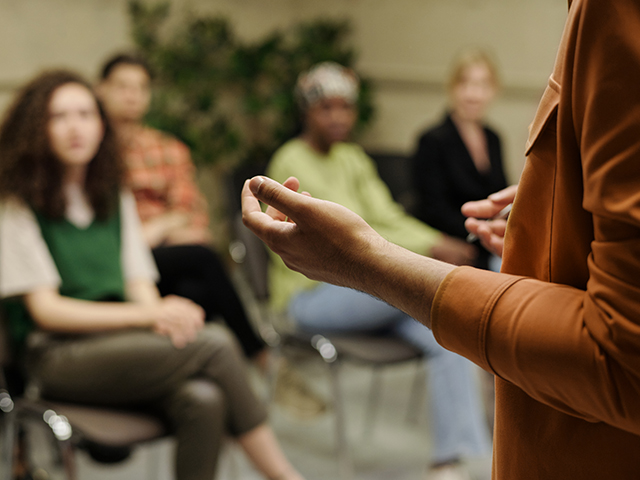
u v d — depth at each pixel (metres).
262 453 1.61
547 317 0.45
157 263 2.27
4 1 3.55
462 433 1.88
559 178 0.48
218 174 4.20
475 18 3.88
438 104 4.08
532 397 0.51
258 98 4.22
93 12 3.84
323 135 2.24
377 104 4.33
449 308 0.49
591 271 0.44
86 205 1.69
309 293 2.10
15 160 1.56
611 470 0.47
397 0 4.18
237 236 2.24
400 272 0.52
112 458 1.82
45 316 1.51
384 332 2.04
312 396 2.29
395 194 2.79
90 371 1.47
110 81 2.51
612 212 0.41
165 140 2.68
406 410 2.56
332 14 4.46
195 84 4.14
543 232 0.51
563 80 0.46
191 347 1.53
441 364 1.90
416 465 2.12
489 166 2.54
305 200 0.54
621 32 0.41
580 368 0.43
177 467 1.49
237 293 2.38
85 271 1.62
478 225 0.82
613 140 0.41
